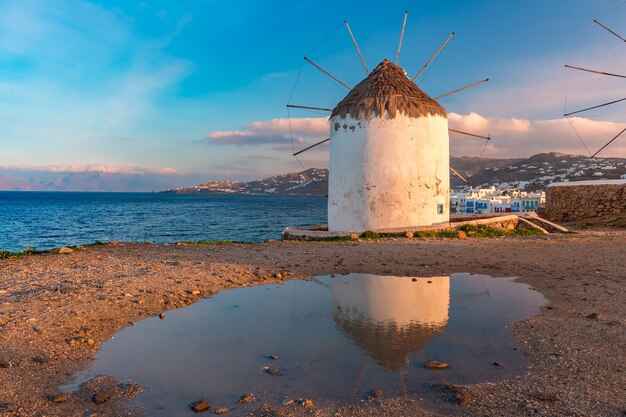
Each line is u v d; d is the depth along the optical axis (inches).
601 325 247.3
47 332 242.1
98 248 584.7
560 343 223.1
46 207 4089.6
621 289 333.7
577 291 332.5
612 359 200.2
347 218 761.0
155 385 183.5
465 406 161.6
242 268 432.8
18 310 277.4
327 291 349.4
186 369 199.8
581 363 197.6
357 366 202.1
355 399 169.5
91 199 7101.4
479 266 442.0
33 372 194.1
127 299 312.7
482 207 2437.3
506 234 729.0
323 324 266.5
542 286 356.5
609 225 1003.3
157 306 300.5
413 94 758.5
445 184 780.0
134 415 159.0
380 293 342.0
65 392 176.6
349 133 757.9
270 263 461.1
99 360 209.9
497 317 275.3
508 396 168.9
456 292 343.3
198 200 7253.9
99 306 293.1
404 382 184.1
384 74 783.1
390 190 734.5
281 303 314.7
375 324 266.5
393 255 503.5
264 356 215.6
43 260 477.1
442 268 434.0
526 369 195.0
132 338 240.5
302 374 193.9
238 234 1641.2
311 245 605.3
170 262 459.8
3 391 175.3
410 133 734.5
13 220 2413.9
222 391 177.9
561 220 1169.4
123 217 2763.3
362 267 438.9
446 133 788.6
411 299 324.2
